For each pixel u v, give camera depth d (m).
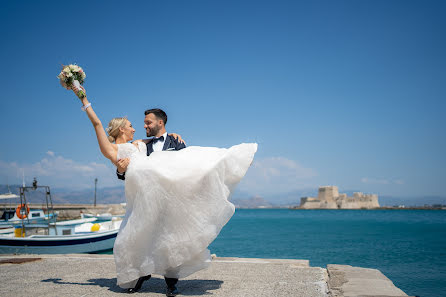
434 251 22.17
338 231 44.69
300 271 5.97
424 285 11.39
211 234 4.02
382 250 23.11
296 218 102.75
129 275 4.15
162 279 5.37
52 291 4.52
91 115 4.24
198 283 5.02
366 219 89.25
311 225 61.72
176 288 4.28
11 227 22.47
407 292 10.28
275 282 5.10
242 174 4.37
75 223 28.17
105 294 4.34
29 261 7.09
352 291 4.37
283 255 21.03
